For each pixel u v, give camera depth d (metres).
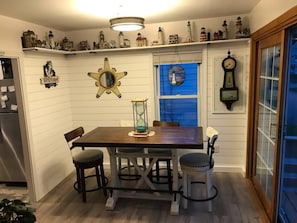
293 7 1.84
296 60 2.30
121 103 4.21
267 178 2.88
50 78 3.72
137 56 4.01
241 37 3.44
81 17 3.18
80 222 2.84
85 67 4.21
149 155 3.06
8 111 3.64
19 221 1.60
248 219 2.76
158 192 3.14
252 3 2.97
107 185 3.66
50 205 3.24
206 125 3.98
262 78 3.14
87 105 4.32
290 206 2.72
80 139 2.91
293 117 2.41
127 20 2.46
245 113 3.82
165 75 4.11
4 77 3.58
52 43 3.55
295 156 2.65
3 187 3.88
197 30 3.74
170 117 4.24
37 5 2.54
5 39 2.88
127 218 2.89
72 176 4.16
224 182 3.66
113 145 2.73
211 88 3.87
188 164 2.79
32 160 3.29
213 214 2.88
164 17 3.44
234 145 3.95
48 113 3.69
